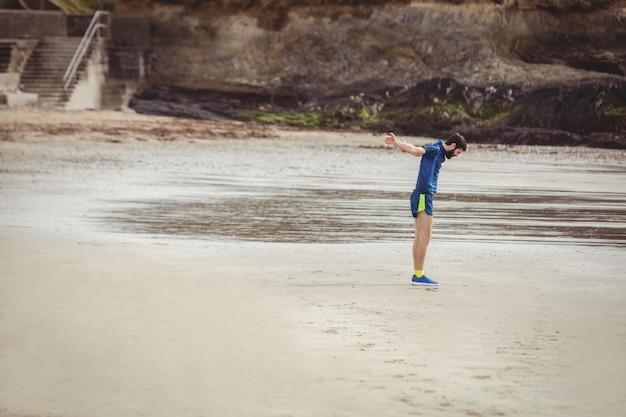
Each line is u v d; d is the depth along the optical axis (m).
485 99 80.25
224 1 92.19
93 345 13.18
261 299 16.52
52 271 19.00
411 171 48.97
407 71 86.94
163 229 26.42
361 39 89.56
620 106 76.44
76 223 27.17
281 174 45.94
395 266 20.55
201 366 12.24
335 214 31.09
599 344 13.62
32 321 14.55
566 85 78.56
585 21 89.00
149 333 13.89
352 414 10.50
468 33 87.81
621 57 86.75
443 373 12.12
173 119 77.00
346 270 19.89
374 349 13.21
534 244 25.02
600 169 54.00
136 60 85.75
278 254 22.11
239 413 10.48
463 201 36.44
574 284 18.62
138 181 40.66
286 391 11.27
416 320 15.07
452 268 20.53
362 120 81.50
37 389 11.24
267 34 90.88
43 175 41.72
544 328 14.61
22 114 71.38
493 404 10.94
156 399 10.92
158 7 92.06
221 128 72.00
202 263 20.44
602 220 30.98
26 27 85.69
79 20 86.81
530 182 45.31
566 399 11.16
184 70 88.44
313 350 13.11
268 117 81.69
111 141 59.59
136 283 17.84
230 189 38.53
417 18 89.44
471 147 69.50
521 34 88.56
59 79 81.56
